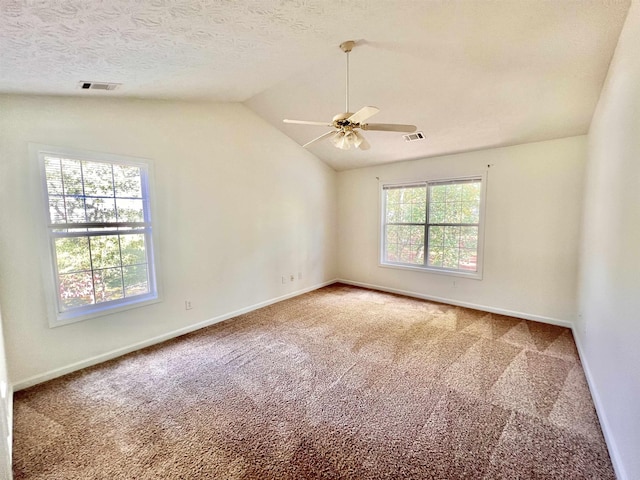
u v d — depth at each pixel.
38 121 2.46
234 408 2.18
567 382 2.48
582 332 3.01
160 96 3.06
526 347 3.13
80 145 2.69
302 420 2.05
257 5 1.56
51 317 2.58
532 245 3.89
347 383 2.49
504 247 4.10
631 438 1.43
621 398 1.61
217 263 3.88
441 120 3.58
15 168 2.37
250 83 3.09
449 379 2.54
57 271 2.63
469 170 4.34
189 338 3.41
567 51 2.24
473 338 3.36
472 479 1.58
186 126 3.47
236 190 4.05
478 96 3.06
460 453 1.75
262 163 4.39
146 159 3.14
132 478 1.60
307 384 2.48
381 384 2.47
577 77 2.52
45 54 1.71
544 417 2.05
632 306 1.50
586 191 3.24
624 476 1.49
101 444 1.84
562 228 3.67
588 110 2.97
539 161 3.77
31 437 1.90
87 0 1.25
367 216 5.60
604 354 2.04
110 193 2.94
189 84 2.78
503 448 1.78
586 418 2.04
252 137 4.22
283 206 4.79
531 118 3.28
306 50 2.38
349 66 2.80
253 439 1.88
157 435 1.91
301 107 3.83
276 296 4.76
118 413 2.13
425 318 4.02
